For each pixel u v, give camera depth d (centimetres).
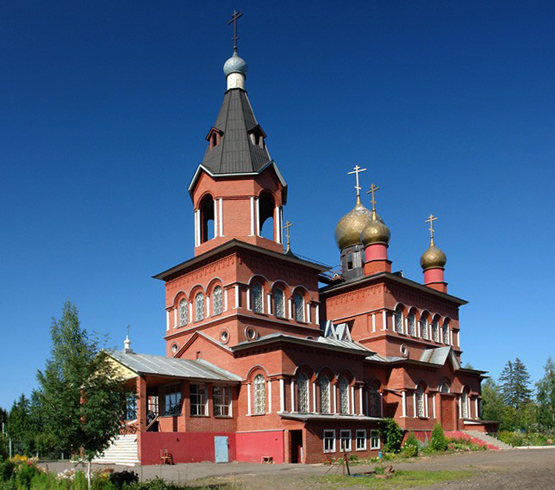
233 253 4441
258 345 4100
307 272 4962
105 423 2323
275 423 3922
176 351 4812
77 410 2277
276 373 3991
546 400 8438
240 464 3684
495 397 8956
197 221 4831
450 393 5528
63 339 3797
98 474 2508
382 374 5147
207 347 4488
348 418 4094
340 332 5288
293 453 3909
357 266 6172
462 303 6444
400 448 4481
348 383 4566
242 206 4647
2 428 5397
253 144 4841
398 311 5569
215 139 4941
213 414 4006
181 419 3831
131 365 3762
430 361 5531
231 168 4703
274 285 4659
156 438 3616
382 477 2748
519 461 3431
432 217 6581
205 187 4781
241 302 4400
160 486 2327
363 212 6366
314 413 4162
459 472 2884
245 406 4122
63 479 2377
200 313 4691
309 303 4906
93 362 2361
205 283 4650
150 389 4300
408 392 5075
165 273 4953
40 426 2461
